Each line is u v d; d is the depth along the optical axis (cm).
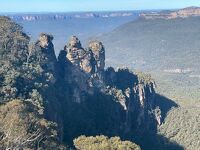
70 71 16762
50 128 9519
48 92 14112
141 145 17950
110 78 19488
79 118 15725
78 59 16962
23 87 12988
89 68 17225
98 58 17838
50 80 15075
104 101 17388
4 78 12825
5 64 13588
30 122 8794
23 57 15112
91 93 17338
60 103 15250
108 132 16712
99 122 16700
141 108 19625
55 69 16512
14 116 8481
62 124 14112
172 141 18775
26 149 7612
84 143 11100
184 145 18462
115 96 18162
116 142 11325
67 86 16500
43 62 15600
